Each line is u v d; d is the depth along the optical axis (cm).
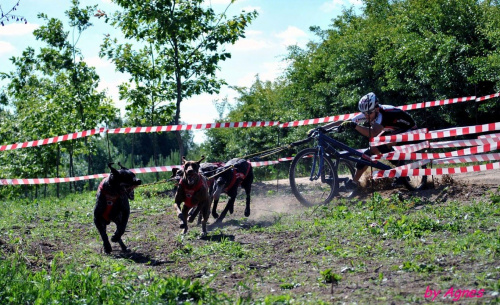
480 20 1600
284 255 604
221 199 1096
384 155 887
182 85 1472
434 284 448
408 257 544
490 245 539
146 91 1515
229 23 1401
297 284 485
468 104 1546
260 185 1224
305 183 1176
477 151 877
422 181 909
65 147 1870
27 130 2003
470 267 487
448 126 1686
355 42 1936
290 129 2127
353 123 888
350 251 589
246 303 434
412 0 1919
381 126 898
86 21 1744
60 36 1727
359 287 459
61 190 2206
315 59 2275
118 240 669
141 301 440
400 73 1753
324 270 510
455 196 825
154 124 1559
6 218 940
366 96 891
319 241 647
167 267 575
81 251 663
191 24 1388
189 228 813
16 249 628
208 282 490
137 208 1020
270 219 841
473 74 1495
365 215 758
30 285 488
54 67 1777
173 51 1455
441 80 1573
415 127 943
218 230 754
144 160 3931
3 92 1930
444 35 1570
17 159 2105
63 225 870
